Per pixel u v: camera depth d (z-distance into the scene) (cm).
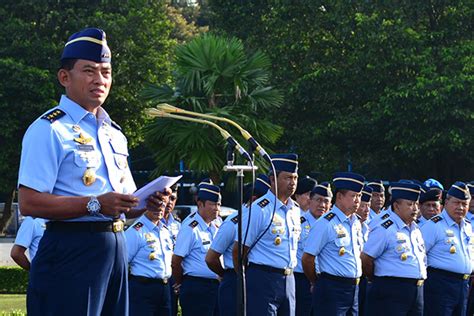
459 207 1205
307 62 3022
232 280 1006
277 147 3020
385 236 1103
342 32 2898
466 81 2652
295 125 3014
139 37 3394
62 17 3366
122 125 3478
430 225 1212
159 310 1152
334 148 2961
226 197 3119
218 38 2150
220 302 1015
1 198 4303
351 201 1065
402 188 1109
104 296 501
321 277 1068
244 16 3131
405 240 1109
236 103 2139
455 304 1212
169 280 1164
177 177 531
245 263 922
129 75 3391
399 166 3011
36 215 476
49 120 488
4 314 1420
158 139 2094
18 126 3203
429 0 2864
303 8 3014
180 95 2130
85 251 493
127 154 526
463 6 2844
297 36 3042
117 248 505
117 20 3359
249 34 3130
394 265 1108
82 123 499
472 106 2691
